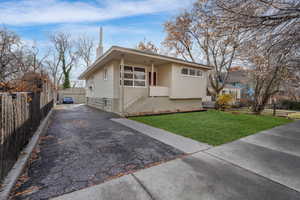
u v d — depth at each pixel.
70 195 1.89
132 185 2.13
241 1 3.24
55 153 3.25
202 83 12.53
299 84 10.35
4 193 1.79
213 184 2.17
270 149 3.65
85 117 8.15
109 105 10.42
